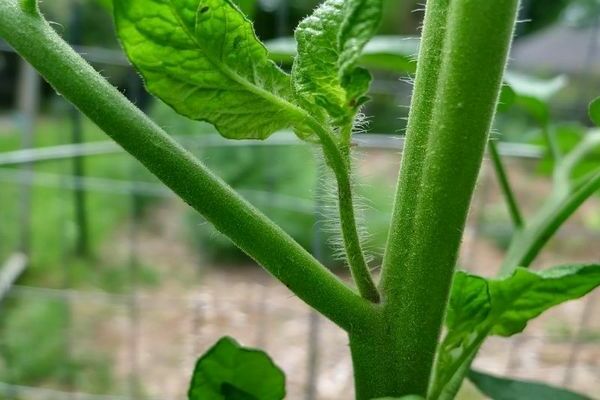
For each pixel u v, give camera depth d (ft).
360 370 0.65
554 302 0.71
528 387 0.85
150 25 0.57
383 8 0.55
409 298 0.63
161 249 5.24
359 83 0.57
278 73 0.61
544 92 1.43
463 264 3.56
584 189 0.90
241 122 0.61
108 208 5.58
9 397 3.14
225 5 0.58
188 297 4.49
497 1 0.58
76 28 3.40
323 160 0.69
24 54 0.59
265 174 5.36
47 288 4.45
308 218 5.37
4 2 0.59
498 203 5.64
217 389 0.67
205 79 0.60
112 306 4.20
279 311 4.22
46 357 3.61
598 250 5.05
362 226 0.71
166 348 3.83
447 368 0.71
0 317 3.85
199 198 0.61
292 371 3.61
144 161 0.60
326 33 0.59
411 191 0.63
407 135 0.63
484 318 0.70
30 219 4.84
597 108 0.86
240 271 5.06
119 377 3.53
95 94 0.59
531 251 0.92
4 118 8.12
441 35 0.61
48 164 5.41
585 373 3.24
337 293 0.63
